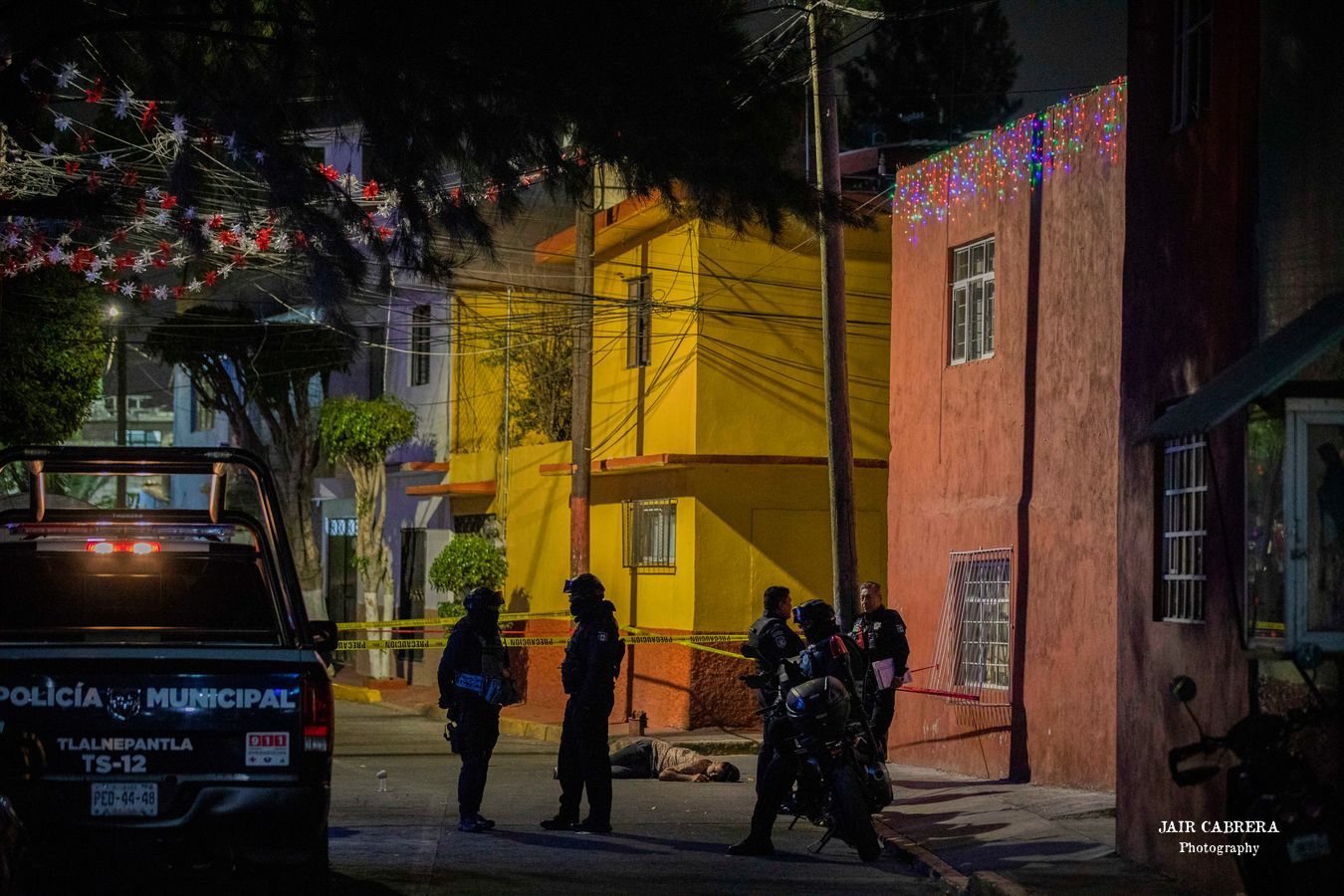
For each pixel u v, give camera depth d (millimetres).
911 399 20172
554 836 13383
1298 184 9562
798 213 13352
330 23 12320
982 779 17500
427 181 13188
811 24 17406
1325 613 8508
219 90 13312
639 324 25750
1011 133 17859
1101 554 15586
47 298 23516
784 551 23953
